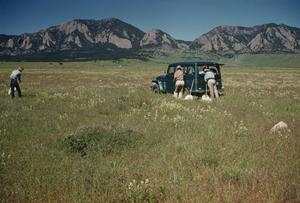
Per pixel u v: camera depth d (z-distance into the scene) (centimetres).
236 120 1540
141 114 1669
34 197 684
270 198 654
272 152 976
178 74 2397
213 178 771
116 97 2305
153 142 1122
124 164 898
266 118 1611
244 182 752
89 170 834
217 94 2364
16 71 2495
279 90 3631
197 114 1655
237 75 9300
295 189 696
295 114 1744
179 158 933
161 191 699
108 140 1073
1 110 1864
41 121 1519
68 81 5578
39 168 852
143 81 5562
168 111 1736
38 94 2808
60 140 1157
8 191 707
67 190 716
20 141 1154
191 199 654
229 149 1003
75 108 1909
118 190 716
